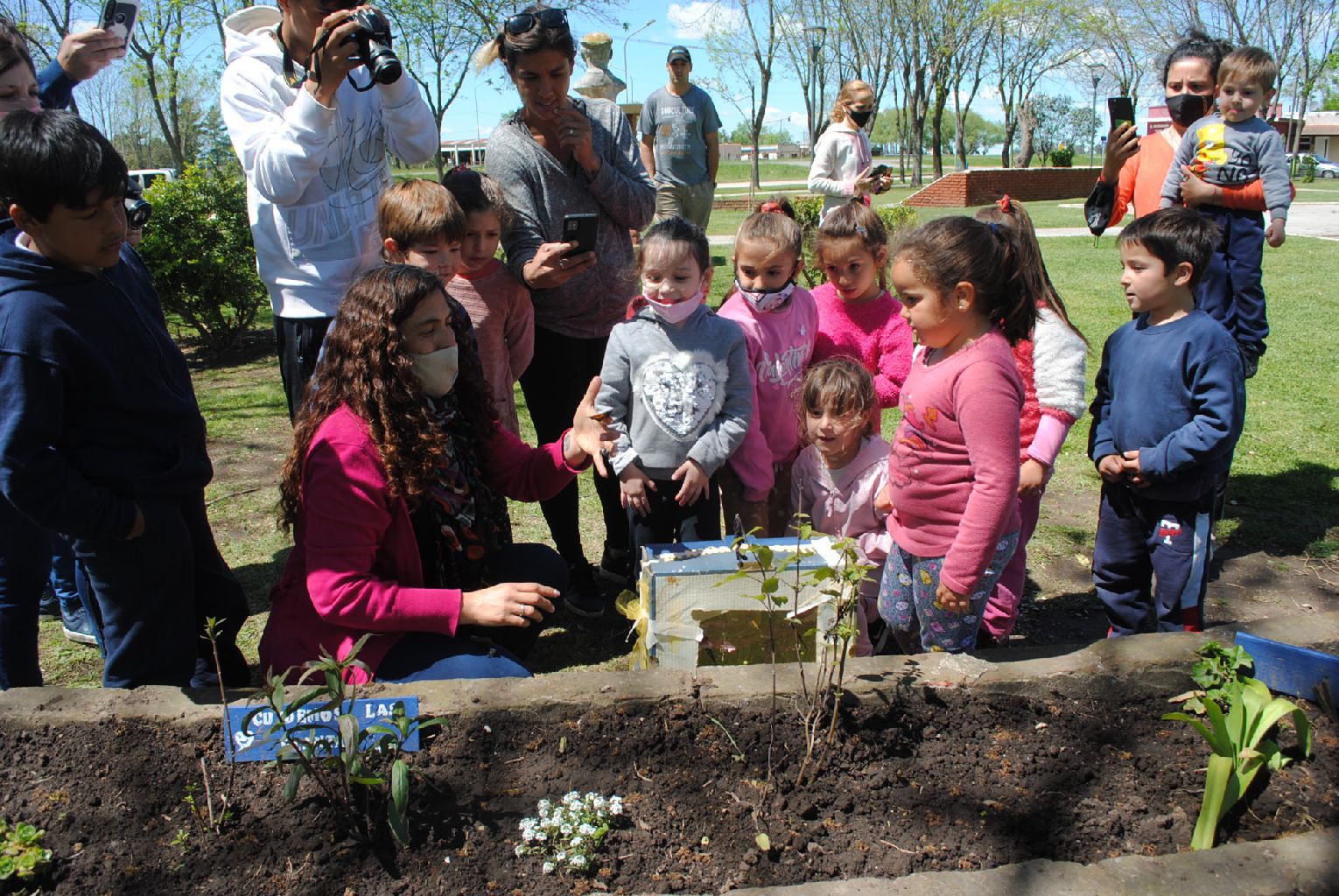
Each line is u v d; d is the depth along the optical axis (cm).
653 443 311
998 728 233
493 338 327
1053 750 226
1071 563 411
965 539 239
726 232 1894
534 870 196
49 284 223
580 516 461
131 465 239
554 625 364
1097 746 228
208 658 279
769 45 3575
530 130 349
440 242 293
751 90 3669
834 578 219
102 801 210
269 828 205
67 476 222
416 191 292
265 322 959
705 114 918
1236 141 394
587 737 227
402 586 253
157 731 225
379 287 240
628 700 232
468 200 315
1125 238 300
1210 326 289
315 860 198
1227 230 406
